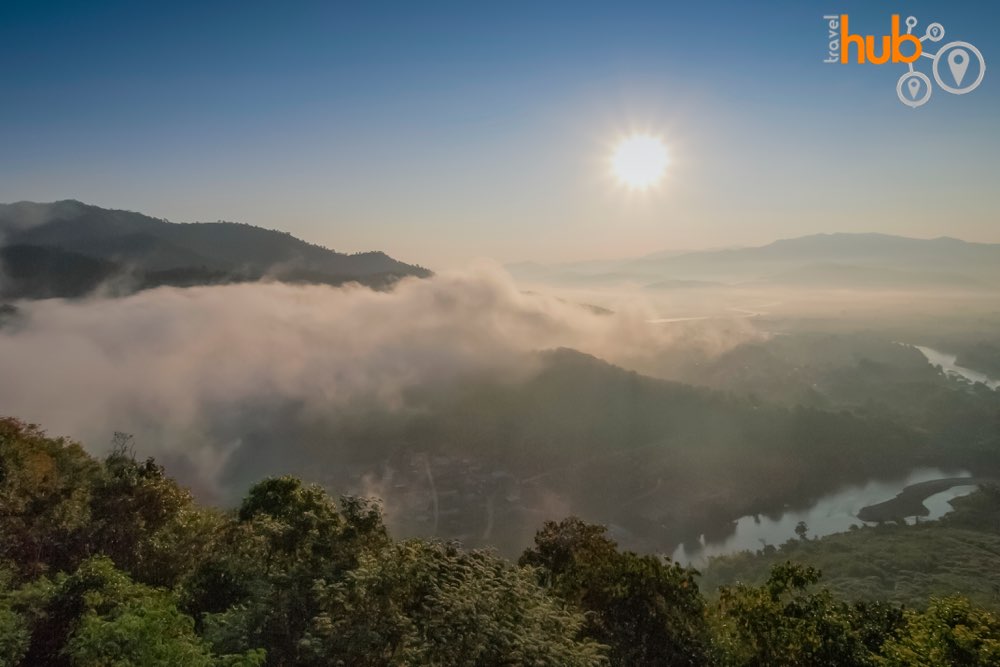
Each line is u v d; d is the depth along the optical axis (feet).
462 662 30.40
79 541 50.14
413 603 35.58
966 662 37.68
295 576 40.22
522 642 31.83
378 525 52.90
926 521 342.23
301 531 49.73
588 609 54.19
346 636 32.58
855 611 49.90
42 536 48.67
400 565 37.37
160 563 52.60
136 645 29.43
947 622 40.68
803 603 50.37
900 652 40.60
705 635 52.24
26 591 35.24
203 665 29.19
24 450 65.62
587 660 33.47
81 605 34.99
